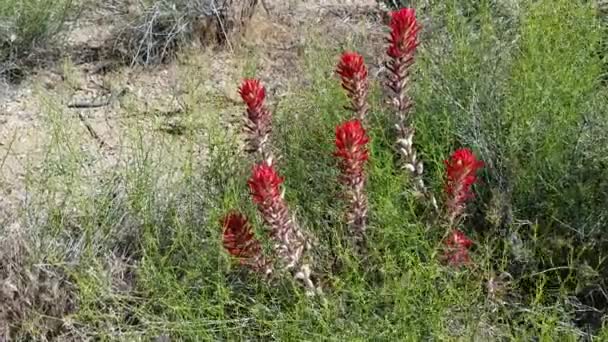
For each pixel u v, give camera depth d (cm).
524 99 397
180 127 466
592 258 363
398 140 365
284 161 399
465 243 334
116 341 336
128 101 491
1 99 492
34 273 355
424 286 324
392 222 345
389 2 562
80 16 546
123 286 358
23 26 510
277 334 321
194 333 319
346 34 529
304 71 492
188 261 357
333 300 329
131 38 526
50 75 511
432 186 376
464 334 318
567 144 385
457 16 482
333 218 375
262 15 550
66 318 340
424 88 425
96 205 387
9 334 348
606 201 364
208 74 507
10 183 428
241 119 474
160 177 409
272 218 323
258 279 347
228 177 395
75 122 475
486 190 389
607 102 413
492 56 443
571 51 434
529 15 465
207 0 521
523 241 374
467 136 403
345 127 330
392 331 309
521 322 346
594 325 344
